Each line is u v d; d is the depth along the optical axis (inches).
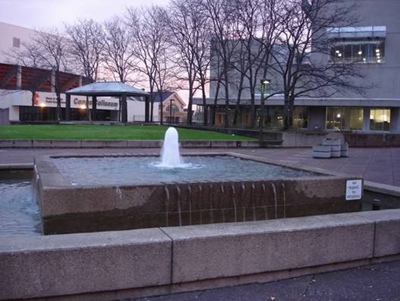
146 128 1402.6
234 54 1654.8
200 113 2962.6
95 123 1689.2
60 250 141.4
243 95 1950.1
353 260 188.4
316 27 1546.5
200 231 166.9
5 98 2062.0
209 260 160.7
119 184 258.2
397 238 197.9
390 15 1786.4
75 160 466.0
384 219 196.4
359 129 1845.5
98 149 917.2
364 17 1798.7
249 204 288.8
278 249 171.8
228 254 163.5
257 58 1408.7
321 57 1755.7
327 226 181.6
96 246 145.6
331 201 313.7
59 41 2138.3
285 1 1624.0
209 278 161.3
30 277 138.6
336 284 169.5
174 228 171.2
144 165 434.6
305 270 179.2
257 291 161.3
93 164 431.2
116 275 148.4
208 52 1847.9
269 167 426.9
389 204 361.1
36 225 273.9
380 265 192.1
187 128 1556.3
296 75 1384.1
